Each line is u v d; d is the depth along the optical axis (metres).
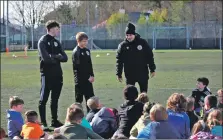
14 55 82.56
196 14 132.75
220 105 16.84
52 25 18.22
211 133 11.89
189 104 15.01
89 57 19.36
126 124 14.11
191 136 11.82
